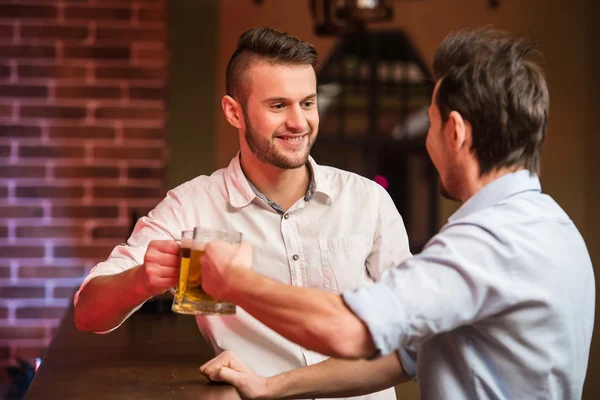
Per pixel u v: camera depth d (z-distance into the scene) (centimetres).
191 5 461
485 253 134
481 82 139
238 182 204
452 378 143
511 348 138
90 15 406
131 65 408
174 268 163
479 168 142
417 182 623
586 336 146
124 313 184
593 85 499
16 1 402
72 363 195
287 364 201
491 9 497
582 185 502
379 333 129
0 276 402
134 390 169
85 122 407
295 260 203
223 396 164
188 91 461
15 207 403
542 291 135
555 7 496
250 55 189
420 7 499
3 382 396
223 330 201
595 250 499
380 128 570
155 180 411
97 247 407
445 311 131
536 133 141
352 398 198
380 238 208
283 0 475
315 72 193
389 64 542
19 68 404
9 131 403
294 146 190
